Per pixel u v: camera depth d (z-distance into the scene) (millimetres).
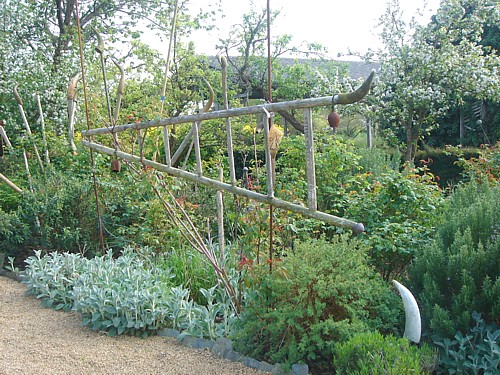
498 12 11641
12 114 10305
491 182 5512
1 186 7230
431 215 4887
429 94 11219
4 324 4059
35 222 5887
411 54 11398
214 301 4340
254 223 3361
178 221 4184
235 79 14305
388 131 12555
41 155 7375
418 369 2584
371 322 3244
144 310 3795
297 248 3502
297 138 6676
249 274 3311
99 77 10273
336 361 2838
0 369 3229
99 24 13578
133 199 6109
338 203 5559
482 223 3496
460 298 3080
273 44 13844
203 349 3471
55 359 3381
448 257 3352
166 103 10750
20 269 5750
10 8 11781
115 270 4551
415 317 3025
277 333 3207
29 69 10602
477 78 11141
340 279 3201
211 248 4133
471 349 2953
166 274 4531
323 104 2875
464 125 15500
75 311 4332
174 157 4195
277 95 13930
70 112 5289
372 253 4484
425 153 12727
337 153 6289
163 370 3189
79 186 5988
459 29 12016
